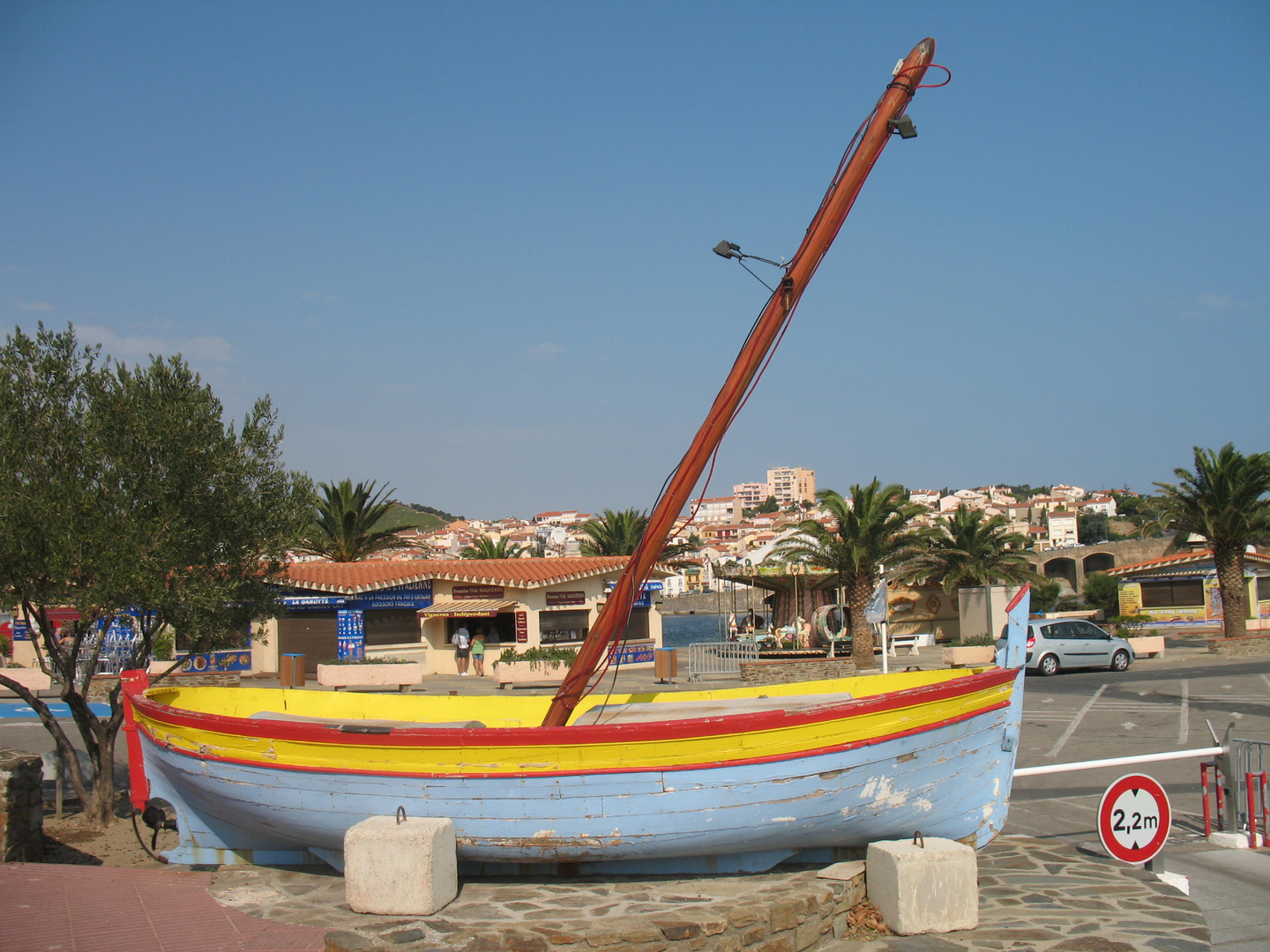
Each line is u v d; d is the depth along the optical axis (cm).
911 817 827
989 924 738
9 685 1101
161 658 2698
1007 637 914
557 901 753
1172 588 4609
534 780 774
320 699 1127
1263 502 3384
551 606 3334
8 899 731
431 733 783
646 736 767
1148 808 893
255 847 898
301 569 3247
